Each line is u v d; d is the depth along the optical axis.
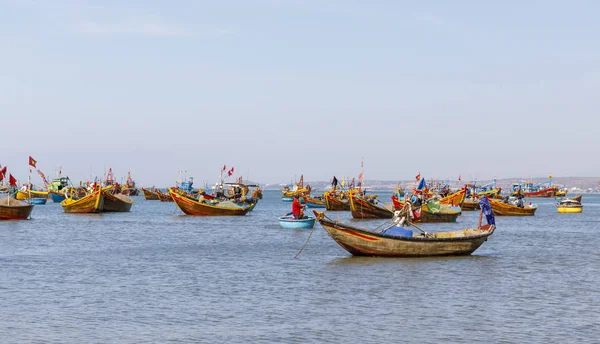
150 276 34.06
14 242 53.03
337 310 25.52
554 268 37.72
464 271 35.72
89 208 101.38
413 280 32.59
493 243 55.34
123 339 21.16
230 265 38.47
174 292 29.30
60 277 33.56
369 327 22.81
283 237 59.44
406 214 41.88
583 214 123.44
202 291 29.56
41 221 81.06
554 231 72.06
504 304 26.84
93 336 21.48
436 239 40.72
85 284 31.41
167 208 137.50
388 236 39.75
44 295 28.44
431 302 27.17
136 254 44.66
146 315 24.55
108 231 66.44
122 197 113.44
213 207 96.62
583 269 37.41
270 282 32.03
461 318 24.27
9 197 80.25
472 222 88.81
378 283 31.69
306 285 31.14
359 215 87.88
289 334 21.84
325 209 127.81
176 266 38.12
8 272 35.25
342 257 41.72
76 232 64.31
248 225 77.00
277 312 25.11
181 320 23.77
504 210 112.44
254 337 21.45
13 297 27.94
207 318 24.09
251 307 26.03
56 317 24.14
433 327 22.89
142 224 78.06
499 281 32.56
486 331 22.38
